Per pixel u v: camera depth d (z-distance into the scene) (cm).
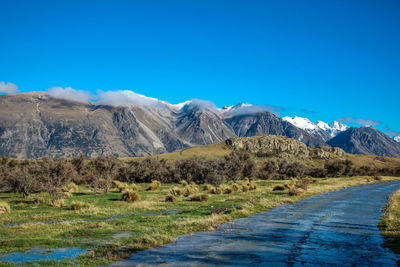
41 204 3083
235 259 1241
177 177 6706
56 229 1819
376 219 2269
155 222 2056
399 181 9438
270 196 3872
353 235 1711
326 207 2950
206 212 2522
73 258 1242
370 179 9631
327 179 9331
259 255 1299
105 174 6800
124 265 1164
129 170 7125
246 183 5884
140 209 2730
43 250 1364
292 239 1603
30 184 3856
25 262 1184
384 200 3631
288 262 1204
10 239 1564
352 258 1262
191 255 1297
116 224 1992
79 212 2512
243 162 7944
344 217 2348
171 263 1188
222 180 5962
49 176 4416
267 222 2102
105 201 3309
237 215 2367
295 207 2928
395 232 1748
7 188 4372
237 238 1616
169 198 3300
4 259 1224
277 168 9681
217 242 1527
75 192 4444
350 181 8125
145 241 1525
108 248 1382
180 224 1950
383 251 1376
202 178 6500
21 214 2445
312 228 1906
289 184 5275
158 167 7181
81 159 7144
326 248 1423
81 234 1688
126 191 3416
